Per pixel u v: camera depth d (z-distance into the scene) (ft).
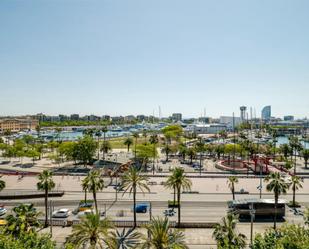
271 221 236.84
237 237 150.00
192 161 552.41
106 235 141.49
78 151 460.14
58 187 335.26
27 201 288.71
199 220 232.32
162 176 393.91
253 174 424.46
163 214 248.11
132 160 502.79
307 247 98.53
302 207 272.31
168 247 127.13
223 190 327.47
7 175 404.98
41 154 592.19
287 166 438.81
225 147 564.71
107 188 331.36
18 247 110.32
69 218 238.68
